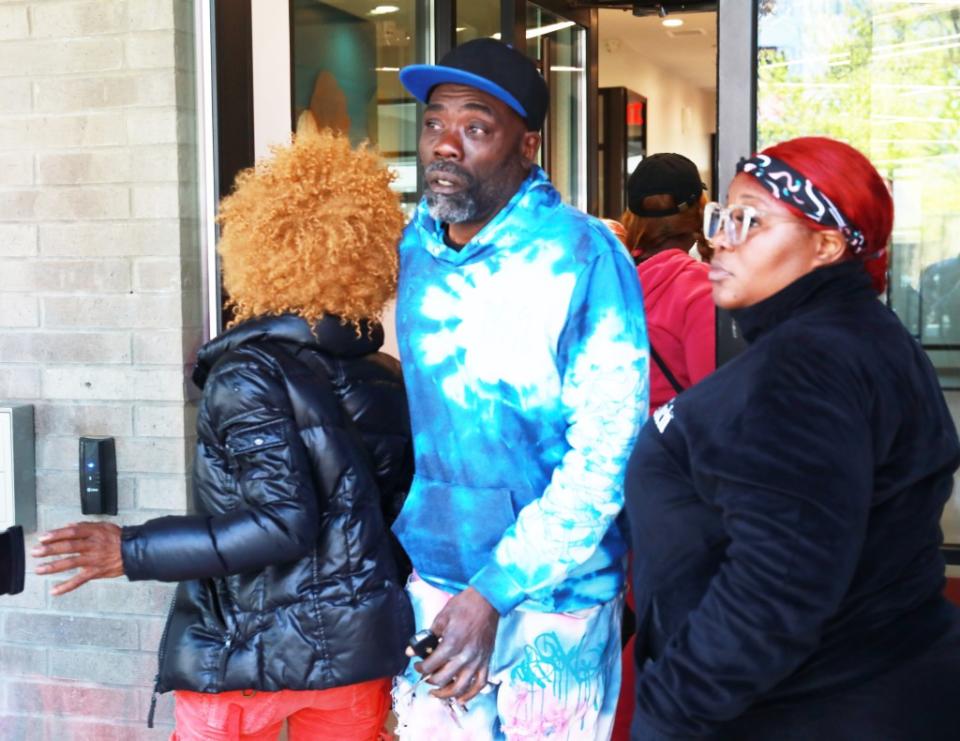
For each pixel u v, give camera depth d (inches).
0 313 119.2
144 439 116.0
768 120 102.3
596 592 80.6
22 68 116.6
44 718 122.0
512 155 78.4
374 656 78.0
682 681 55.8
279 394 76.6
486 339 77.6
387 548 79.9
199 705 80.7
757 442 53.7
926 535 58.0
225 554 74.8
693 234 118.6
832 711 56.1
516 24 196.5
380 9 195.8
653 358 110.4
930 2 100.3
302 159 79.0
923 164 103.3
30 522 119.0
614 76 410.9
